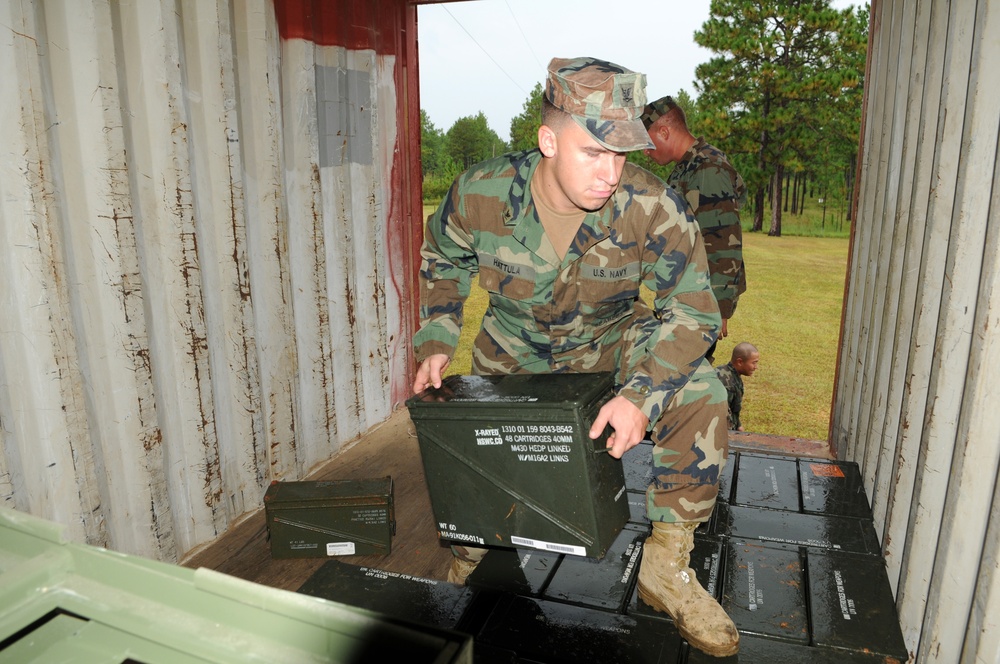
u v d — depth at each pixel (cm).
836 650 198
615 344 229
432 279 224
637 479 302
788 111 3148
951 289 185
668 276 196
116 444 243
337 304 370
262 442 316
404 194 426
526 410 166
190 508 279
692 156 341
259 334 316
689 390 198
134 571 68
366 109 380
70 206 222
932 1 227
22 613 66
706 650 196
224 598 63
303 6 323
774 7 3189
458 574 240
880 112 316
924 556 200
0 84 197
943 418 191
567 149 171
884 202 295
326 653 59
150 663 61
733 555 244
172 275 259
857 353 329
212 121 276
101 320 234
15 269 205
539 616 214
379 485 283
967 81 196
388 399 423
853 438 326
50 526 72
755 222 3697
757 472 309
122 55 236
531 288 207
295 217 336
